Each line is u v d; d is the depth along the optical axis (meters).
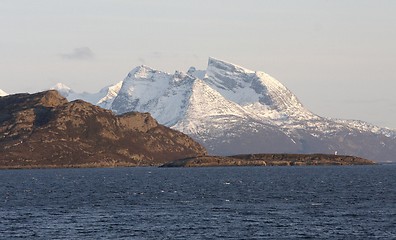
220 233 151.38
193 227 159.88
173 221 170.38
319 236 147.25
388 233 150.00
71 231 155.25
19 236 149.12
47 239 145.25
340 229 155.75
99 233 152.25
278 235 148.88
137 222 169.00
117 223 167.38
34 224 166.38
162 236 148.00
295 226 160.88
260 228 158.00
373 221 167.88
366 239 143.38
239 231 154.00
